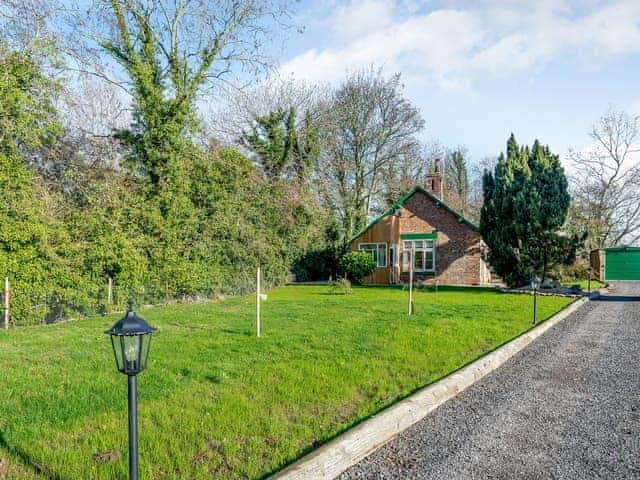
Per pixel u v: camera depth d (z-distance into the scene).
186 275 14.77
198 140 17.67
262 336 8.26
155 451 3.54
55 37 13.49
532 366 6.79
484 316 11.40
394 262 27.02
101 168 15.26
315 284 25.11
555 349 8.04
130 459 2.65
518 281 20.83
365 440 3.70
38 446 3.63
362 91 30.34
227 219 17.45
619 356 7.44
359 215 31.89
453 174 45.84
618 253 31.27
